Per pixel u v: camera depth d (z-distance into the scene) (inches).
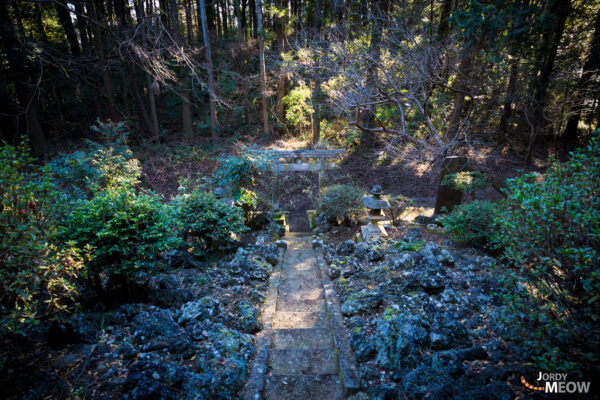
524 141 435.5
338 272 188.1
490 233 193.2
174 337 116.7
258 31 613.6
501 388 89.2
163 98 762.2
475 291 147.0
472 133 364.5
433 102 364.2
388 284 160.1
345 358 118.2
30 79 492.7
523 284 135.3
